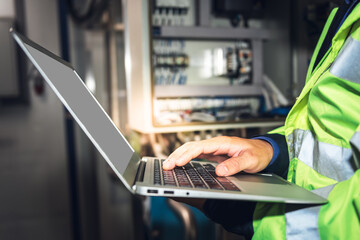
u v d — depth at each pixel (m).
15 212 2.43
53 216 2.50
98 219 2.59
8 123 2.37
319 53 0.63
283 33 2.24
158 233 1.69
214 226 1.62
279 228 0.46
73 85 0.59
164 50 2.11
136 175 0.56
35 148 2.43
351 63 0.46
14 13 2.29
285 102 2.26
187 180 0.53
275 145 0.61
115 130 0.70
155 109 1.88
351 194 0.43
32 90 2.39
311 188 0.52
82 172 2.54
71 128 2.45
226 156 0.69
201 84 2.21
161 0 2.07
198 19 2.13
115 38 2.38
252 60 2.24
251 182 0.54
